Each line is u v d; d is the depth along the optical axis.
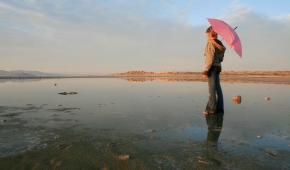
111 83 16.91
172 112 4.92
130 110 5.16
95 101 6.68
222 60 4.87
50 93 9.12
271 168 2.13
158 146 2.73
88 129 3.49
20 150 2.58
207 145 2.77
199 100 6.90
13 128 3.54
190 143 2.85
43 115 4.57
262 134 3.23
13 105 5.93
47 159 2.34
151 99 7.15
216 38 4.71
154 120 4.13
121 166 2.18
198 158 2.37
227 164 2.22
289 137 3.08
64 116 4.48
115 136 3.14
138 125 3.75
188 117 4.40
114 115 4.58
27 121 4.03
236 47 3.88
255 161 2.29
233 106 5.77
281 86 12.91
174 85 14.09
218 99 4.96
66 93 9.03
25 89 11.18
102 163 2.24
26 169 2.11
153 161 2.29
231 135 3.19
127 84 15.49
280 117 4.36
